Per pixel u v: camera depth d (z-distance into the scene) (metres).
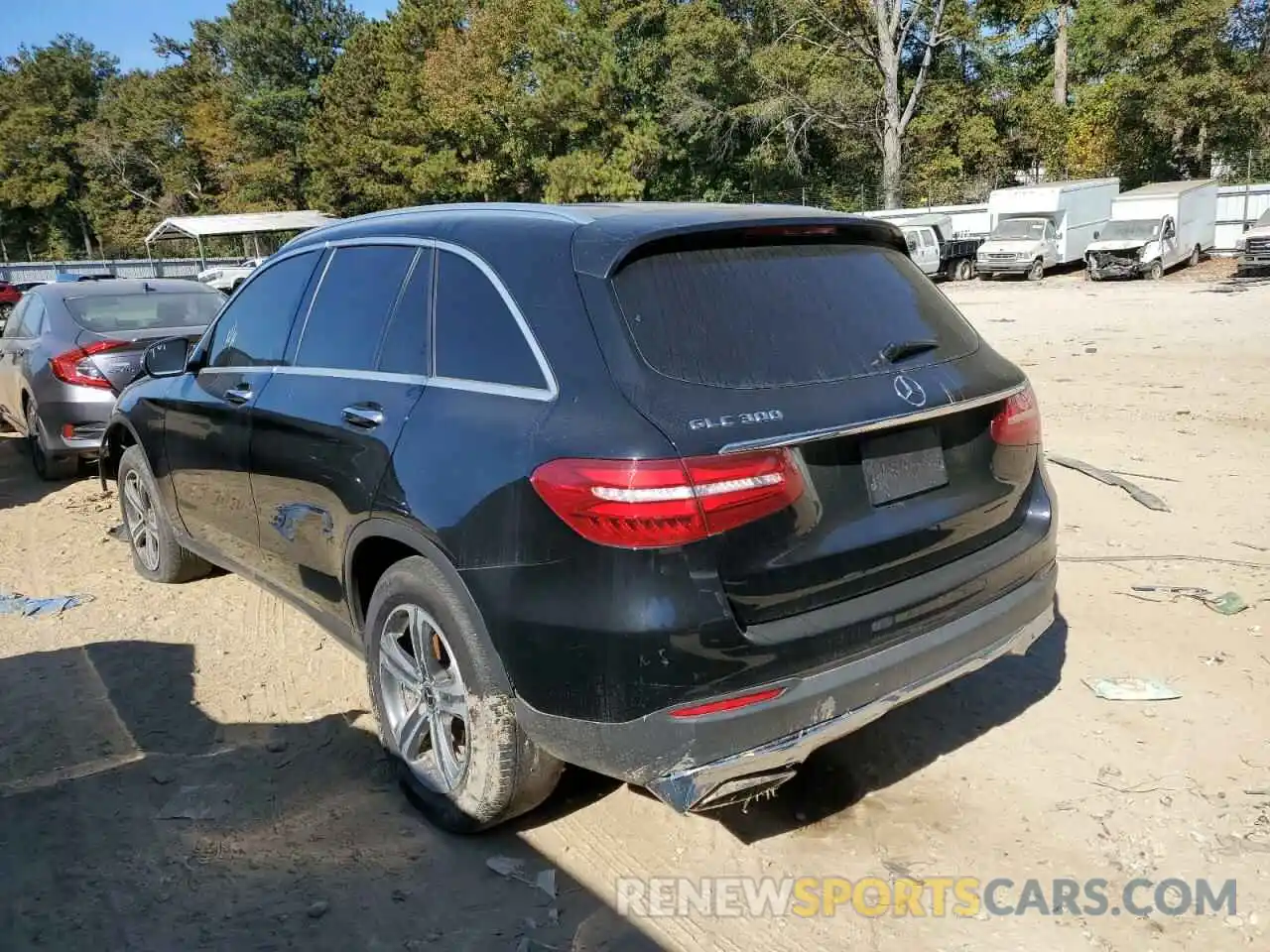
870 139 44.91
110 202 81.50
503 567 2.71
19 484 8.12
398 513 3.04
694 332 2.73
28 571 5.89
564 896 2.94
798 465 2.64
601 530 2.51
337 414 3.44
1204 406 9.74
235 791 3.51
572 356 2.73
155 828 3.30
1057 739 3.74
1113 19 40.78
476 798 3.05
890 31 41.94
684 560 2.49
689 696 2.51
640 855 3.14
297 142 72.81
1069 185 31.83
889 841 3.19
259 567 4.26
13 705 4.17
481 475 2.78
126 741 3.88
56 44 87.50
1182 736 3.72
